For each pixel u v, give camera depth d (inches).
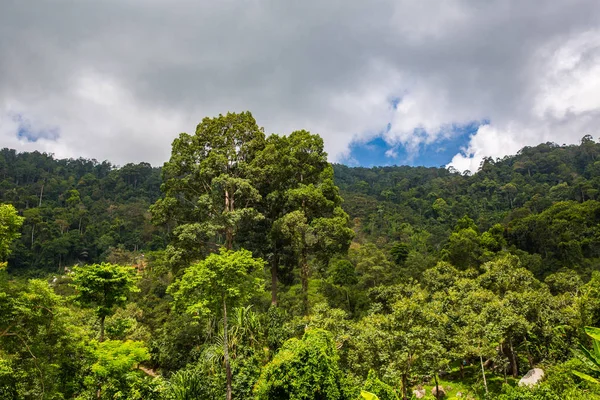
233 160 1274.6
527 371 1067.3
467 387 1047.0
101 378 631.8
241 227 1264.8
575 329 1002.7
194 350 1027.9
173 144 1280.8
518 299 1138.0
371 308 1280.8
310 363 580.1
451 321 1139.3
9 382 532.1
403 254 2289.6
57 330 613.9
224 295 733.9
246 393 735.7
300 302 1246.3
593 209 2183.8
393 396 621.0
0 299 560.4
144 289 1721.2
